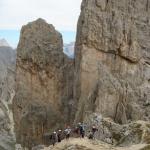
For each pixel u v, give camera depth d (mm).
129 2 129625
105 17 125625
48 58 136625
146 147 80938
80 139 82875
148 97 117375
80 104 118000
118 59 124812
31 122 131875
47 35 141250
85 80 121875
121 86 117812
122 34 125125
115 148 81062
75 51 133000
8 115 161125
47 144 126875
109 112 112750
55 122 130625
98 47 124000
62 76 135750
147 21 132125
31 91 137375
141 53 128625
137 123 97062
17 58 140625
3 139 135625
